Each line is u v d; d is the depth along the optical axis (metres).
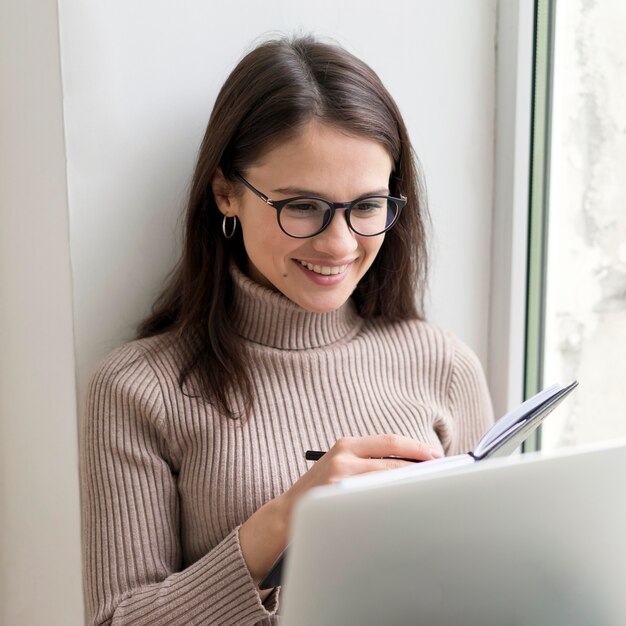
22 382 1.34
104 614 1.06
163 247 1.24
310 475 0.96
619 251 1.39
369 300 1.32
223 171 1.13
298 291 1.12
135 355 1.15
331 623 0.67
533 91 1.44
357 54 1.33
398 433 1.22
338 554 0.63
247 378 1.15
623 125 1.36
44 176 1.19
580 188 1.44
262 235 1.09
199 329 1.18
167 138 1.21
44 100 1.16
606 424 1.45
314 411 1.20
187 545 1.17
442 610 0.69
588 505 0.69
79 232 1.17
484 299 1.53
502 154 1.47
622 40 1.34
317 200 1.05
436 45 1.40
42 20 1.13
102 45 1.14
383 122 1.08
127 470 1.11
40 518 1.35
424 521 0.64
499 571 0.69
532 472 0.66
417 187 1.27
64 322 1.20
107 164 1.17
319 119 1.03
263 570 1.02
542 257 1.50
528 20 1.41
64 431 1.24
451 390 1.33
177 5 1.19
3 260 1.33
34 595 1.41
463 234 1.49
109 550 1.09
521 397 1.54
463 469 0.64
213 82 1.23
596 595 0.75
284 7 1.26
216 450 1.13
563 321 1.51
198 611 1.01
